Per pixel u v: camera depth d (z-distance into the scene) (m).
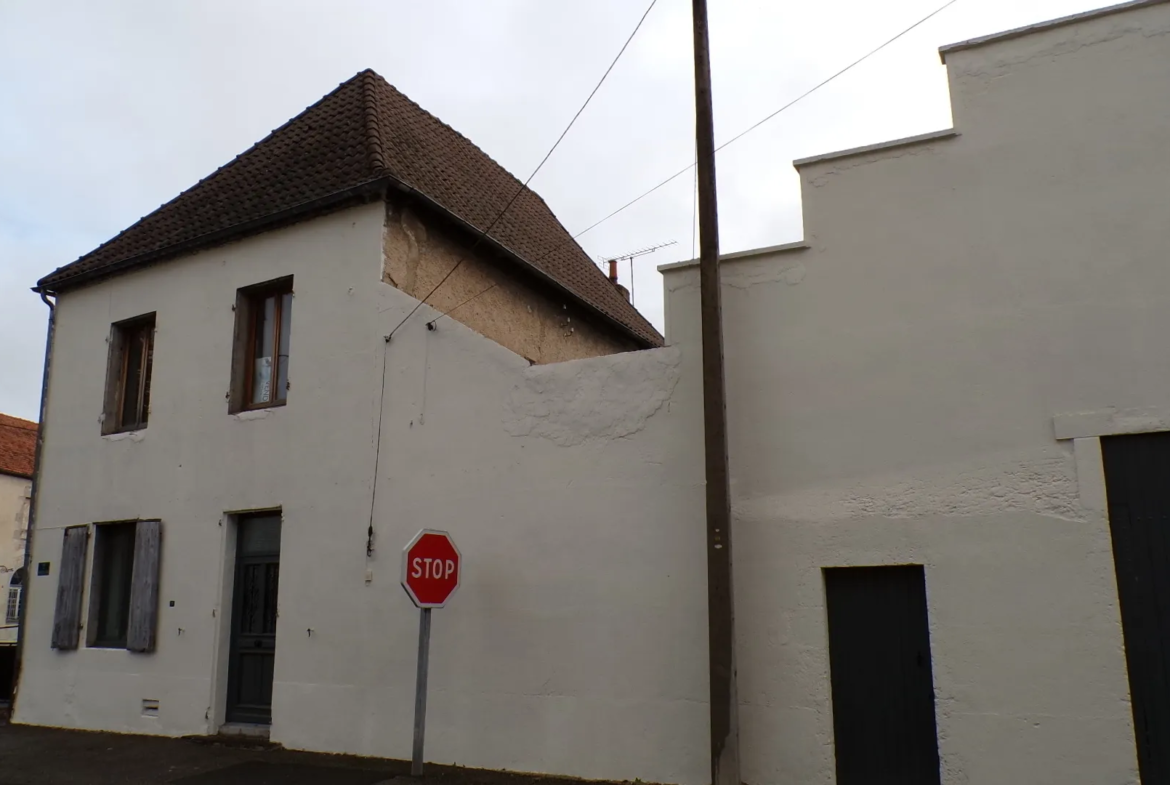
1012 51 7.22
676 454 7.83
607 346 15.13
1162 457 6.28
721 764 6.78
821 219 7.68
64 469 12.51
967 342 6.96
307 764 8.71
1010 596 6.47
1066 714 6.17
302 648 9.59
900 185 7.43
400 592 9.06
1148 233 6.55
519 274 12.52
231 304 11.23
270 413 10.51
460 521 8.83
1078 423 6.49
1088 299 6.64
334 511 9.72
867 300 7.38
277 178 11.70
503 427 8.78
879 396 7.18
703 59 7.95
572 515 8.22
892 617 6.93
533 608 8.24
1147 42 6.79
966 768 6.38
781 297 7.70
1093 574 6.26
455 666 8.54
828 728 6.87
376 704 8.97
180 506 11.06
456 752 8.38
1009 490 6.61
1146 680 6.07
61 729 11.38
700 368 7.88
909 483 6.94
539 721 8.01
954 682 6.52
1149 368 6.37
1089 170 6.80
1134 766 5.95
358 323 10.03
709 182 7.68
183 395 11.40
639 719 7.55
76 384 12.72
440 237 11.07
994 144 7.15
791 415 7.46
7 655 13.27
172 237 12.10
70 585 11.84
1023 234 6.93
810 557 7.16
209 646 10.38
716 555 7.09
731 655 6.93
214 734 10.10
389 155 11.18
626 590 7.82
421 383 9.41
